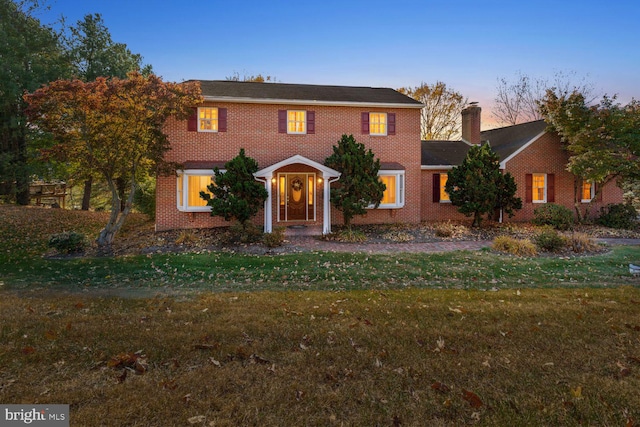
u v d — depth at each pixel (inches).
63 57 771.4
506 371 141.9
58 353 152.4
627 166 629.9
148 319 199.8
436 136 1338.6
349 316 207.9
